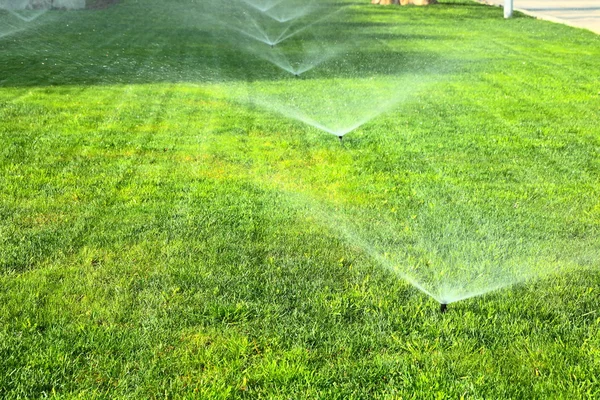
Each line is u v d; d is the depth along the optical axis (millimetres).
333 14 22688
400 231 4914
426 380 3162
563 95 9719
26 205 5270
